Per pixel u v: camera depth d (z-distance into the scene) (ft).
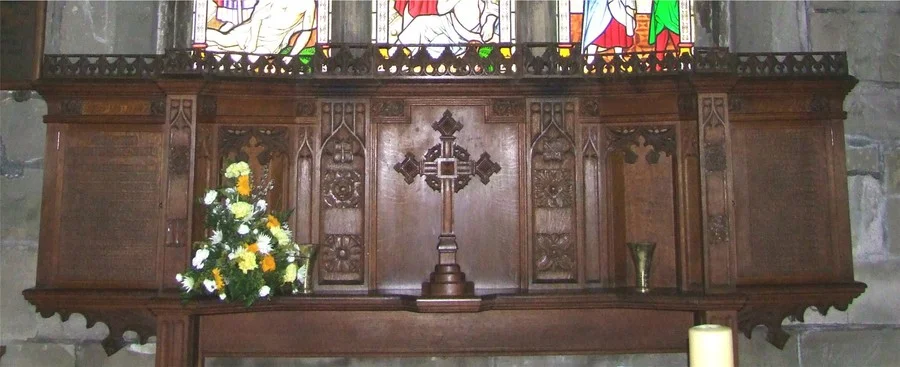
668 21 14.05
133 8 13.39
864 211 12.96
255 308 11.37
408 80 12.26
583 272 12.19
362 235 12.32
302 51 13.83
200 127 12.09
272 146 12.42
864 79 13.26
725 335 6.79
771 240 12.41
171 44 13.46
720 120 11.60
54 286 12.17
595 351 12.10
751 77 12.41
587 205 12.42
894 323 12.80
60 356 12.47
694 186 11.98
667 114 12.19
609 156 12.51
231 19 13.87
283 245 11.24
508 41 13.93
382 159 12.51
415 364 12.62
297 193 12.37
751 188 12.49
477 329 12.09
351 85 12.35
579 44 12.62
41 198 12.63
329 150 12.44
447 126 12.31
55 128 12.44
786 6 13.55
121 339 12.26
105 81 12.29
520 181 12.41
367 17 13.84
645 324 12.15
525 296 11.50
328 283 12.19
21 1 12.92
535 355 12.14
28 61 12.76
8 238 12.63
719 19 13.82
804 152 12.58
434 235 12.39
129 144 12.48
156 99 12.49
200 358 11.84
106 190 12.40
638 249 11.84
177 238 11.35
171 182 11.45
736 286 11.69
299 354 12.00
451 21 14.01
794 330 12.73
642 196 12.50
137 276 12.26
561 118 12.55
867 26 13.47
